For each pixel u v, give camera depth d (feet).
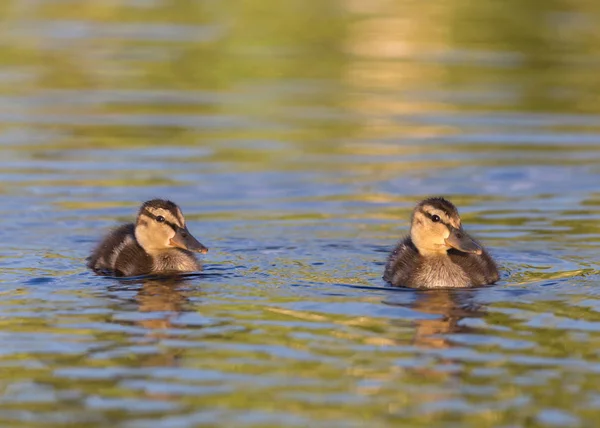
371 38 101.50
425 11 113.39
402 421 28.40
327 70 90.33
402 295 40.81
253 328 36.14
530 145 69.77
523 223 53.01
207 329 35.99
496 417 28.66
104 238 47.96
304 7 114.01
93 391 30.42
